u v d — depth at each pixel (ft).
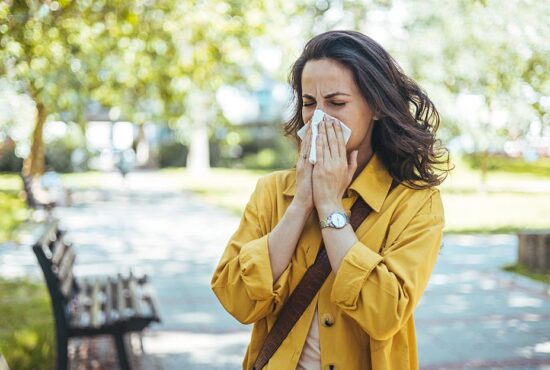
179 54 32.42
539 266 30.22
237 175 113.70
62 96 50.37
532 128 56.65
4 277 27.76
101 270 30.35
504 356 17.47
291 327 6.07
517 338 19.20
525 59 48.78
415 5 53.83
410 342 6.31
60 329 13.21
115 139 130.21
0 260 32.58
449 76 56.44
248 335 19.47
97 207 62.34
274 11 32.30
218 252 36.14
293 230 5.95
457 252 36.04
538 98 52.80
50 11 23.81
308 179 5.99
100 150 119.34
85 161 116.57
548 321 21.22
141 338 17.87
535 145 66.33
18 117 69.26
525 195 71.67
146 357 17.30
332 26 50.83
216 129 111.55
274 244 5.96
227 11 29.94
